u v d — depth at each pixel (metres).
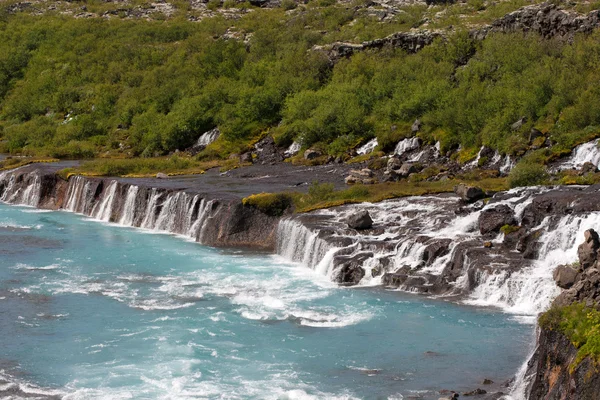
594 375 20.56
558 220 39.09
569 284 28.94
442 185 54.22
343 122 72.81
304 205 52.56
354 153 70.38
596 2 71.94
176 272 44.59
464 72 73.12
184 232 56.53
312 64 89.69
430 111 68.44
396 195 52.59
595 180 47.22
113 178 68.25
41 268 45.91
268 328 34.19
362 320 34.75
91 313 37.00
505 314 34.62
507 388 26.75
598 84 59.81
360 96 77.44
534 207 40.88
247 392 27.66
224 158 79.00
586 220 37.50
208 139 84.56
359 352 30.97
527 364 26.59
